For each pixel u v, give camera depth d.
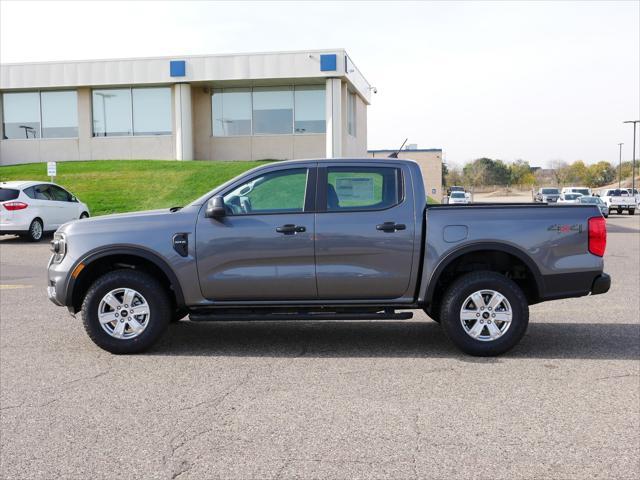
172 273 6.24
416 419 4.52
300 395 5.05
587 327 7.50
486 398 4.96
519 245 6.13
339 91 29.77
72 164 30.81
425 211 6.25
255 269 6.23
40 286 10.78
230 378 5.52
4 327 7.58
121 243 6.25
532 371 5.69
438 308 6.54
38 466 3.79
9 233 18.08
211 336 7.16
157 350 6.52
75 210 20.27
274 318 6.25
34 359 6.17
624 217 39.19
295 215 6.23
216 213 6.14
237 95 31.75
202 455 3.93
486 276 6.12
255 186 6.37
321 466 3.77
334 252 6.18
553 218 6.20
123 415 4.63
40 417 4.60
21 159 32.41
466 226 6.15
